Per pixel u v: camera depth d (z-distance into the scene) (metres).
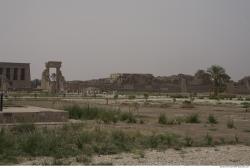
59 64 119.19
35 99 61.09
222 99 81.62
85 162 10.92
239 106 51.62
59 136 14.15
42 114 20.11
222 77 94.31
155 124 23.83
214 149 14.05
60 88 117.69
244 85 138.12
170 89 147.25
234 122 27.42
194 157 12.12
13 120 19.12
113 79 150.88
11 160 11.05
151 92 138.25
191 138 16.61
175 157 12.08
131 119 24.86
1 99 20.44
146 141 14.89
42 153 12.05
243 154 12.88
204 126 23.44
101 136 15.05
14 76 133.38
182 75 153.12
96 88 133.50
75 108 26.80
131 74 150.62
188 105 49.06
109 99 70.19
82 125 18.64
